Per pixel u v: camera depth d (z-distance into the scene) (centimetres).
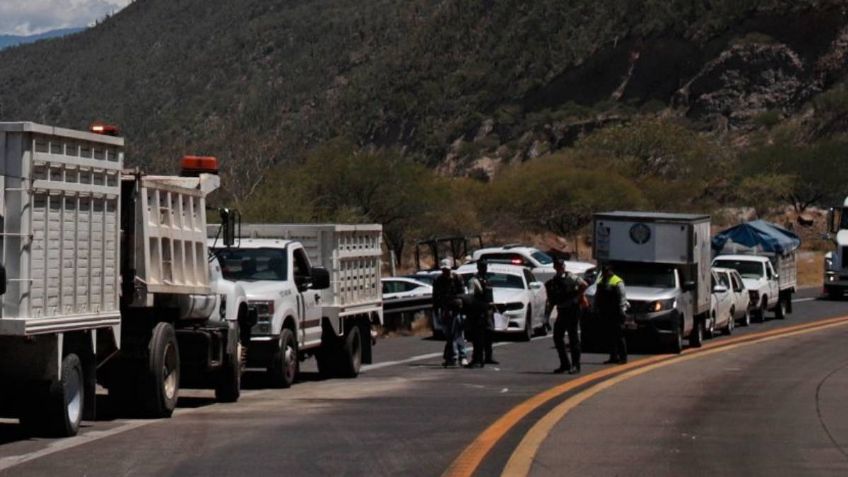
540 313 7756
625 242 6762
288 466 2734
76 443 3056
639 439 3212
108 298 3281
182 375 4159
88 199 3158
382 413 3750
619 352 5791
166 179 3969
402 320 8038
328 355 5119
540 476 2628
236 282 4400
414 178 16138
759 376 5116
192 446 3028
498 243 18712
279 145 17225
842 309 10375
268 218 12681
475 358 5631
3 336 2883
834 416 3769
